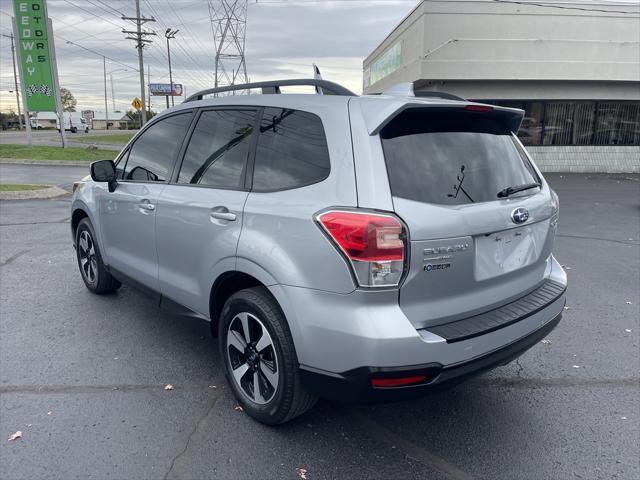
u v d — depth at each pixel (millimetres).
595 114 19641
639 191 14633
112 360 3893
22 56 24484
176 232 3521
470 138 2943
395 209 2422
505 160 3094
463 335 2520
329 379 2566
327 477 2670
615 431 3104
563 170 19969
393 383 2424
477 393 3533
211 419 3152
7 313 4758
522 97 19062
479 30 17828
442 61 17891
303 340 2615
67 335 4312
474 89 18891
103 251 4715
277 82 3219
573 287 5855
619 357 4090
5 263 6391
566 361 4020
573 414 3283
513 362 4000
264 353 2951
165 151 3891
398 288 2420
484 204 2748
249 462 2768
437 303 2568
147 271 3973
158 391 3469
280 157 2928
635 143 19969
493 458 2840
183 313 3621
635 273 6422
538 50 18031
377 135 2570
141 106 42531
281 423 2990
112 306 4973
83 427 3043
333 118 2711
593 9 17922
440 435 3043
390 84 22953
